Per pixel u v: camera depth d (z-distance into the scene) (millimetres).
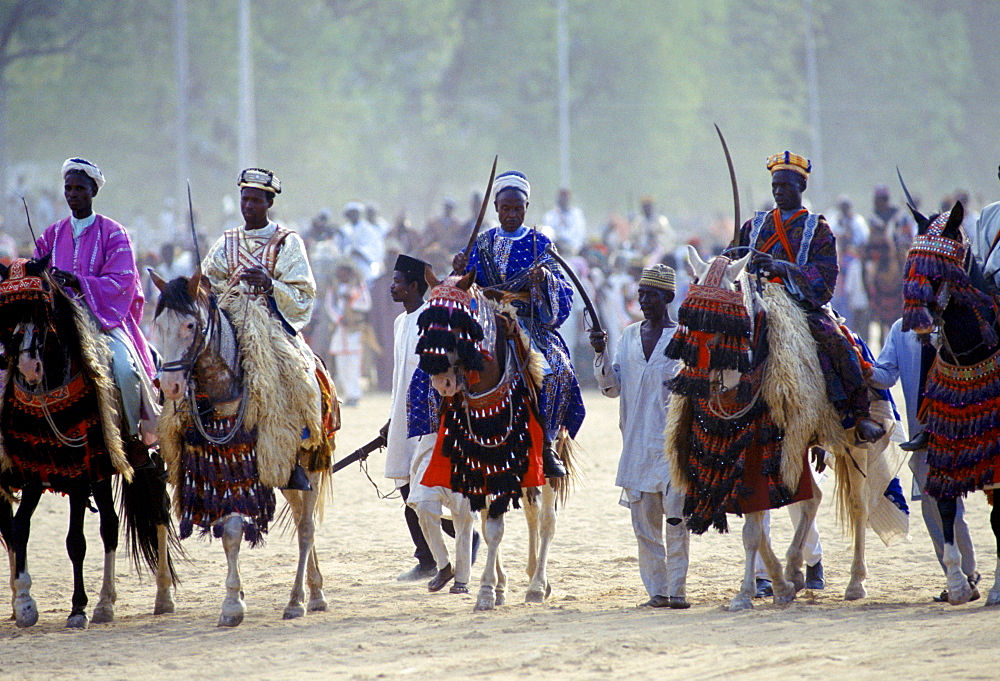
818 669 24969
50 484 32969
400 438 37844
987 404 31375
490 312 32531
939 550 34250
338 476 58125
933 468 32250
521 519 47781
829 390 32250
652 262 88375
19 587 32875
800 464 31797
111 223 35250
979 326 31281
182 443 32219
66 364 32469
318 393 32938
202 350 30875
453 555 41719
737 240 34062
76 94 191625
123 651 29234
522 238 36062
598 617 31406
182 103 176500
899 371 34594
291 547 44125
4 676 27141
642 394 34344
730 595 35156
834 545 42219
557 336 36375
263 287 32938
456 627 30672
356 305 81812
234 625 31844
